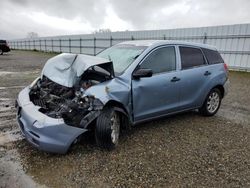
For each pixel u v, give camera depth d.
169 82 3.88
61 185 2.41
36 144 2.79
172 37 18.00
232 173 2.77
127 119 3.40
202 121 4.64
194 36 16.73
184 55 4.30
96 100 2.89
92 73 3.33
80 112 2.86
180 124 4.39
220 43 15.46
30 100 3.19
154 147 3.35
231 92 8.10
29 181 2.46
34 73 11.30
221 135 3.94
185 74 4.18
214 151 3.32
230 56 15.14
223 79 4.97
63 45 33.84
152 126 4.22
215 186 2.50
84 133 2.98
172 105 4.07
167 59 4.00
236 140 3.75
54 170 2.67
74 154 3.04
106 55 4.09
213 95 4.93
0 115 4.52
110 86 3.12
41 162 2.83
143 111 3.62
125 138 3.63
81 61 3.12
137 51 3.83
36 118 2.76
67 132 2.77
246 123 4.65
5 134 3.63
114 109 3.14
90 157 2.98
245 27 14.12
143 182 2.51
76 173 2.63
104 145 3.08
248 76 12.88
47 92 3.29
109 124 3.03
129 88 3.33
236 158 3.14
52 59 3.50
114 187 2.41
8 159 2.88
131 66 3.50
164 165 2.87
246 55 14.38
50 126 2.70
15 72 11.55
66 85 3.02
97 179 2.53
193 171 2.77
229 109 5.75
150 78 3.64
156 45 3.91
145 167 2.80
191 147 3.41
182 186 2.47
